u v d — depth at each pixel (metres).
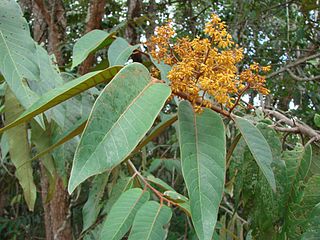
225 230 0.79
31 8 1.94
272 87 1.79
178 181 1.54
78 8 2.06
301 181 0.61
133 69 0.41
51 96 0.41
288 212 0.60
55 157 0.64
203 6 2.15
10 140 0.62
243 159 0.67
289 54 1.76
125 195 0.59
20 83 0.48
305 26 1.85
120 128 0.38
